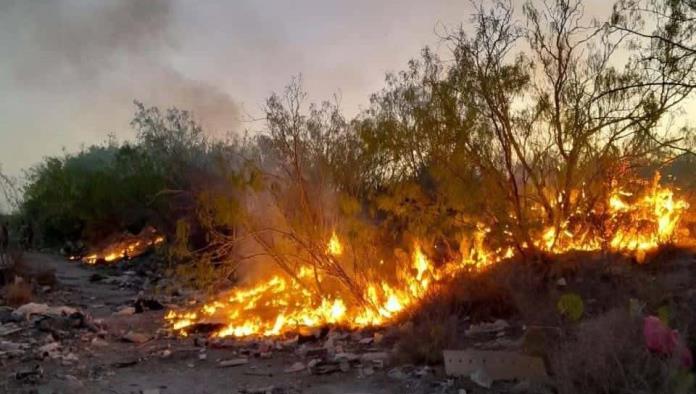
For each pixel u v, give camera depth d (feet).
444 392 23.07
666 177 39.50
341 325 35.42
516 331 28.66
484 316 31.65
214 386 26.35
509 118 35.76
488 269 35.04
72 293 58.23
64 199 102.94
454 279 35.12
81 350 33.71
